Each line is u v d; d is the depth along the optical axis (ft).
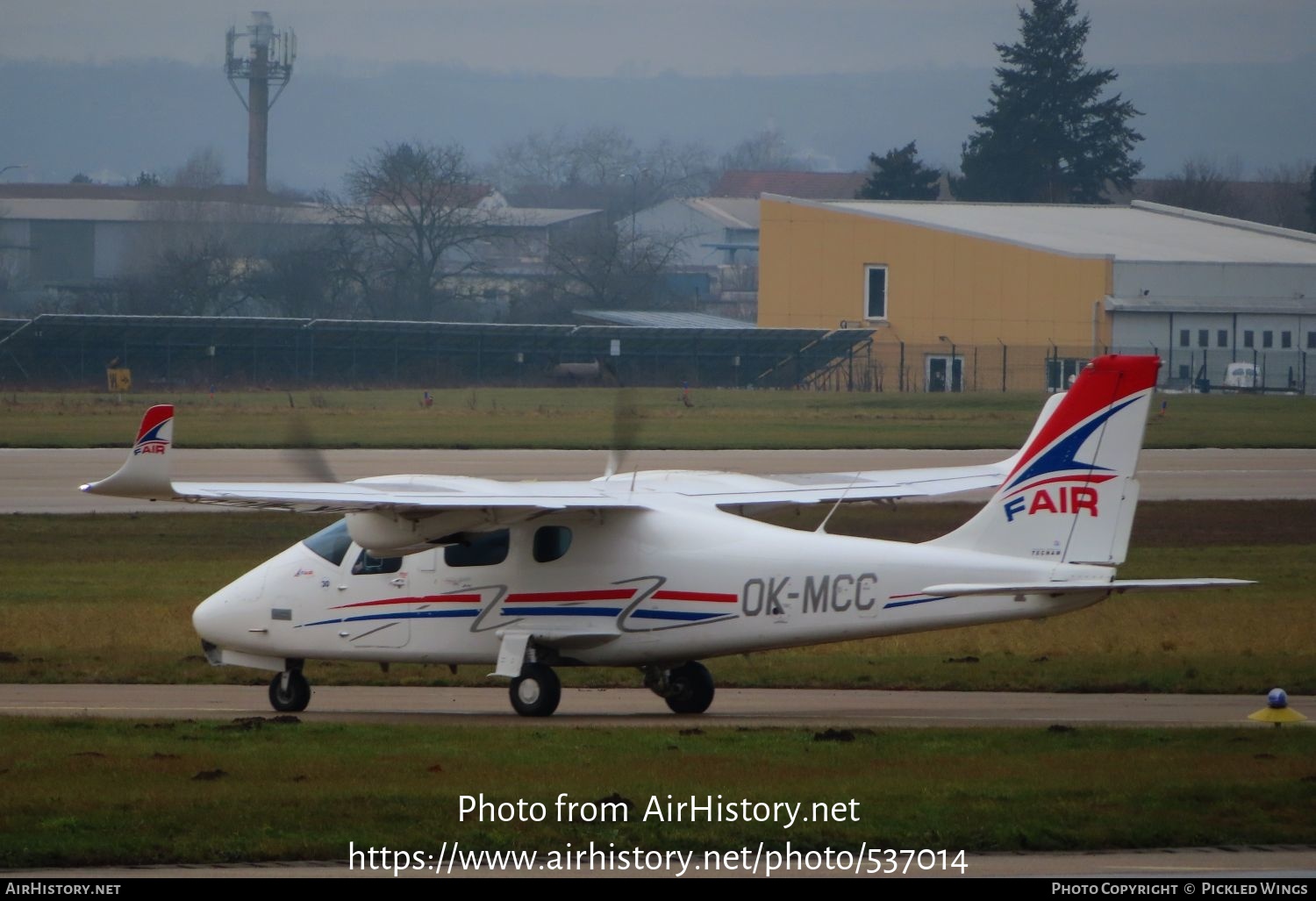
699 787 143.33
